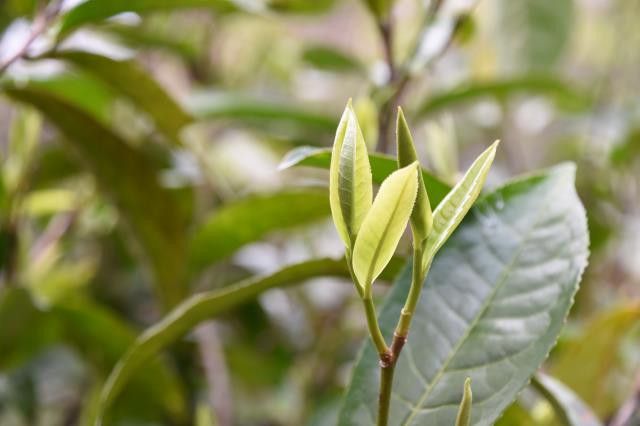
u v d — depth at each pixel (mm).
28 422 822
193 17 1130
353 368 412
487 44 1093
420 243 337
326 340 937
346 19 1494
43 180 818
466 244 430
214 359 767
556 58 1011
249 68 1302
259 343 1003
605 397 591
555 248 419
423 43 668
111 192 623
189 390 846
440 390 403
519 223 430
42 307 652
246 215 614
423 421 398
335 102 1368
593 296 1044
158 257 640
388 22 633
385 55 639
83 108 579
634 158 1127
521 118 1283
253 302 947
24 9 605
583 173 1107
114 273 975
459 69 1176
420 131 1177
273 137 1009
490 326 410
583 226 417
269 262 963
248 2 608
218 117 793
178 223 625
